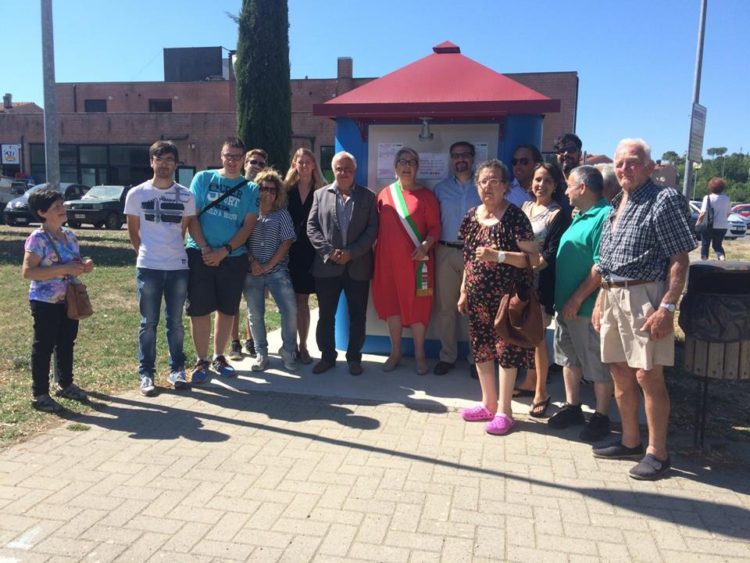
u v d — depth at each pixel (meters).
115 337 6.74
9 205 22.30
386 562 2.84
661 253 3.46
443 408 4.84
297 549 2.92
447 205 5.40
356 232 5.22
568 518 3.24
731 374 3.89
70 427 4.29
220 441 4.14
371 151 5.96
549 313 4.71
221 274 5.19
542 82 29.11
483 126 5.72
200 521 3.14
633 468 3.72
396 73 5.95
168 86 39.28
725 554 2.93
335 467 3.79
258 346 5.64
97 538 2.97
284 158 13.98
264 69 13.63
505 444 4.19
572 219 4.61
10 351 6.01
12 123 34.34
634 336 3.54
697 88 11.16
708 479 3.70
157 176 4.88
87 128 33.38
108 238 18.25
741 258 16.77
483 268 4.28
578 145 5.29
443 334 5.60
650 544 3.01
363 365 5.88
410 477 3.67
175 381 5.12
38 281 4.48
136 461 3.81
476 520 3.20
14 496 3.34
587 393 5.37
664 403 3.67
